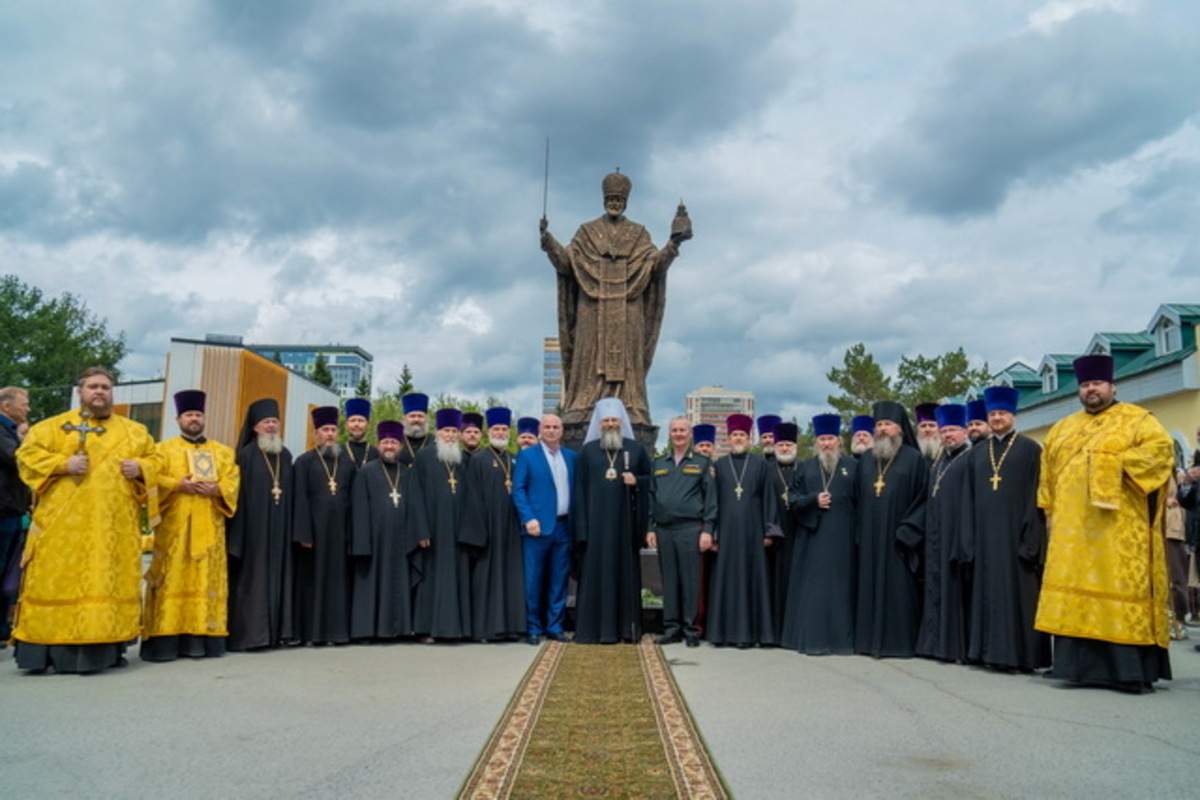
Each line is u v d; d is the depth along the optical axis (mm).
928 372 39656
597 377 12922
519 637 10023
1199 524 10930
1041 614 7180
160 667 7746
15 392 8922
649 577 11453
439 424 9938
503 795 4148
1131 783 4395
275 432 9297
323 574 9398
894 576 8891
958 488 8492
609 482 9812
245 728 5402
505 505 9883
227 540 8812
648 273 13031
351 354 148125
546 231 12906
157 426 29562
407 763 4660
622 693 6594
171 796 4129
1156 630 6766
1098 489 6961
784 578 9867
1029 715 5930
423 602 9625
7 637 8992
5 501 8453
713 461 10039
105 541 7418
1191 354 21562
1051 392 30000
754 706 6160
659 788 4258
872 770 4590
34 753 4836
